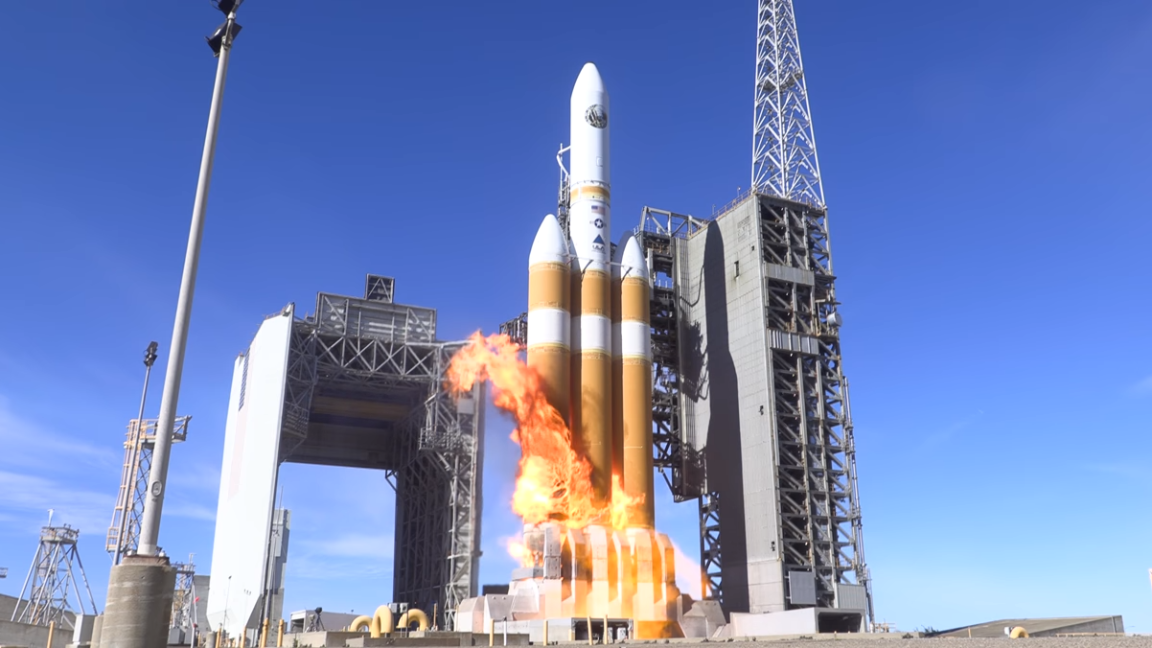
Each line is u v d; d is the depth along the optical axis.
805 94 90.44
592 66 82.56
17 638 60.44
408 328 83.25
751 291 83.12
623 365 76.06
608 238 78.19
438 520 82.38
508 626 63.56
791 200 86.50
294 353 77.50
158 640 17.53
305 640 54.72
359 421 96.38
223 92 21.12
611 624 62.12
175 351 18.86
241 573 72.56
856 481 79.38
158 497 18.11
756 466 78.88
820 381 81.50
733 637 64.81
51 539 100.88
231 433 85.75
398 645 48.88
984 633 66.81
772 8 94.44
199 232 19.80
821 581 76.00
